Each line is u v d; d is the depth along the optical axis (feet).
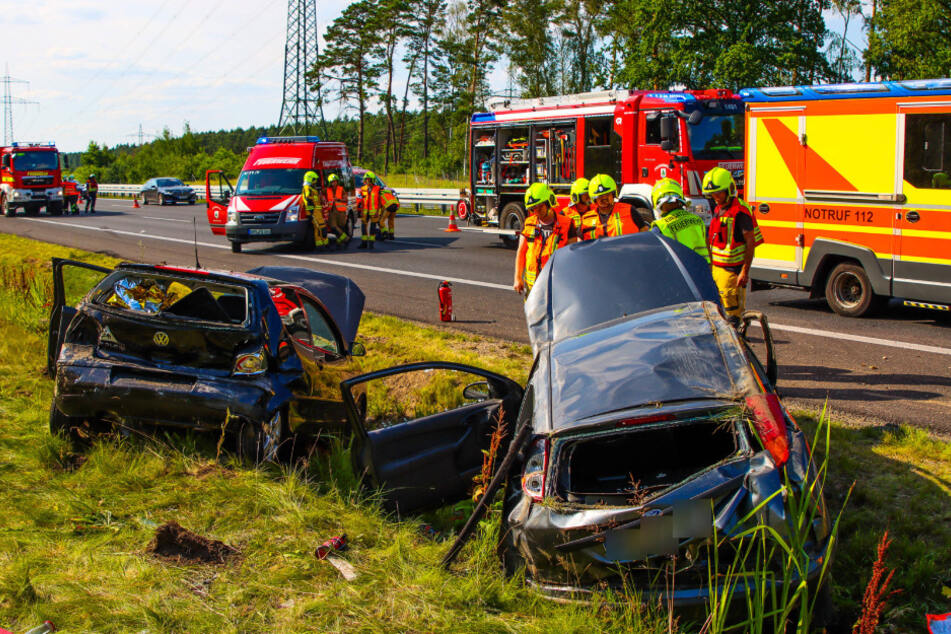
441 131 278.87
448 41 235.81
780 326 33.04
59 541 14.23
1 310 36.70
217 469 17.51
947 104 29.68
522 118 59.06
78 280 46.91
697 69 116.16
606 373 13.44
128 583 12.74
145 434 18.30
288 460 18.40
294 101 242.58
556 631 10.96
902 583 12.73
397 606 12.26
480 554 13.37
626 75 122.11
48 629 11.26
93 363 17.97
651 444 14.65
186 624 11.68
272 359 17.56
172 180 142.82
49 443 18.42
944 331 31.30
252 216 63.00
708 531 11.03
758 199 36.58
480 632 11.42
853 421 20.80
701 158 48.16
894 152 31.45
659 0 113.80
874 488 16.37
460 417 16.94
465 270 51.93
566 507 11.61
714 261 24.50
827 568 11.22
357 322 24.61
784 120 35.01
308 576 13.19
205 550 13.96
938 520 14.92
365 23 250.98
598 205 22.99
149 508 15.58
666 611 10.96
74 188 116.98
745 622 10.43
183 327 17.54
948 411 21.38
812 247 34.78
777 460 11.50
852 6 122.52
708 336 14.12
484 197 64.54
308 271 26.27
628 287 16.58
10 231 87.45
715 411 12.00
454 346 30.55
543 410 13.08
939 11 95.66
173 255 62.28
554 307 16.71
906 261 31.65
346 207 67.77
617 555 11.23
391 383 26.58
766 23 112.57
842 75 119.44
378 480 15.90
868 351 28.35
